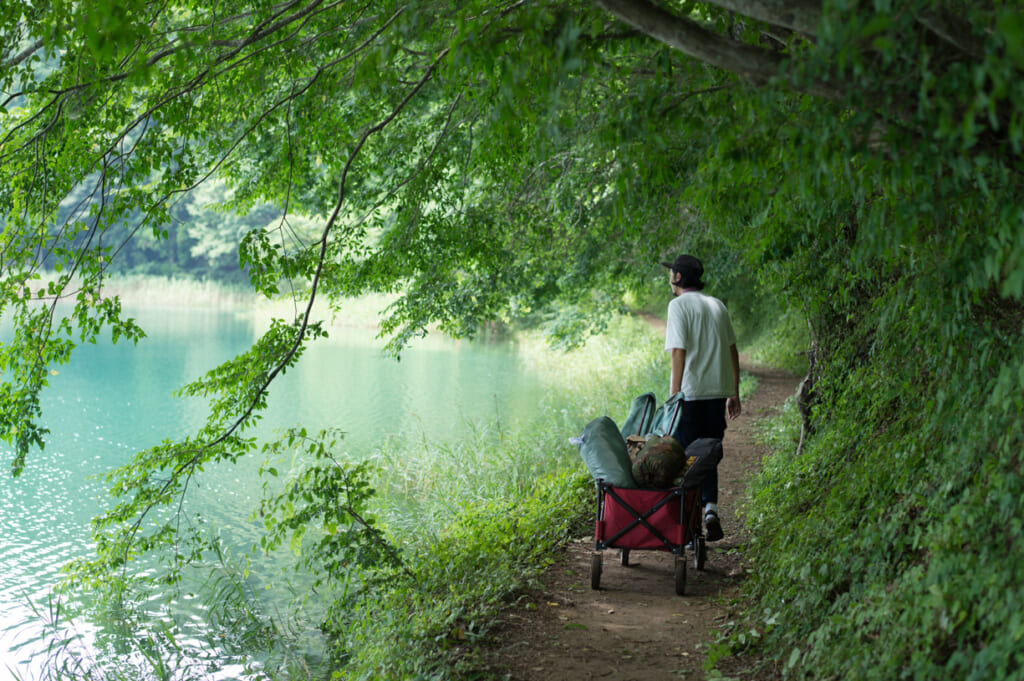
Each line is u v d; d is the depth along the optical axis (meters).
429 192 8.60
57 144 6.05
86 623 7.29
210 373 6.37
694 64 3.52
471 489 10.19
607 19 3.50
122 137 6.07
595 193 10.11
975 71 2.18
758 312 24.39
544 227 10.67
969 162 2.64
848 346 6.51
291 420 16.66
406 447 13.30
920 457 4.17
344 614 6.78
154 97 6.38
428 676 4.35
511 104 3.33
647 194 3.69
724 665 4.26
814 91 2.69
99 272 6.16
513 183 9.56
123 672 6.26
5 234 6.15
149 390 21.31
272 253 6.35
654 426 6.36
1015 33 1.88
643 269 13.27
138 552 7.23
